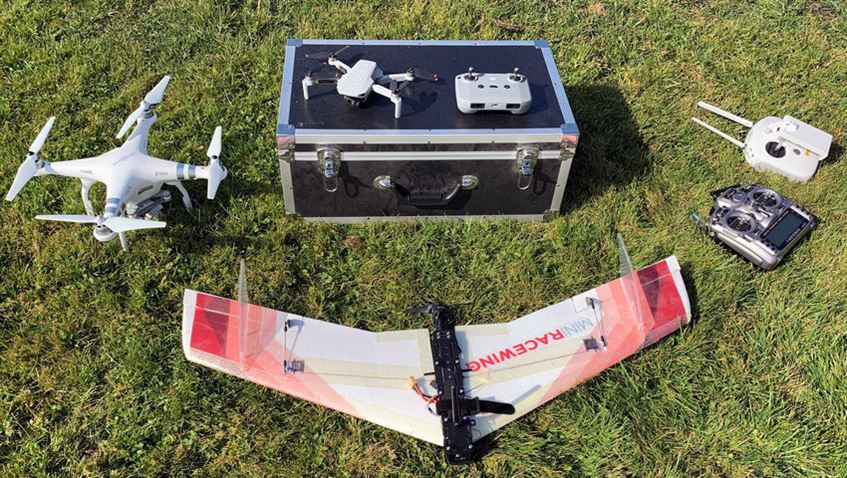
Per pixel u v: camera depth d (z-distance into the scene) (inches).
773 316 62.4
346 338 59.4
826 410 57.7
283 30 85.6
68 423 55.9
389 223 67.5
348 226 67.5
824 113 78.6
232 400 57.4
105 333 60.1
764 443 56.2
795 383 59.0
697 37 86.9
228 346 57.4
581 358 58.7
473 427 55.6
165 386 57.8
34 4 86.7
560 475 54.8
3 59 80.4
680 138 75.8
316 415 56.7
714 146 75.0
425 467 54.9
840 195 70.0
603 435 56.2
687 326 61.4
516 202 66.7
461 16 87.9
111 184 59.9
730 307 62.7
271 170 71.2
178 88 78.3
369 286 63.6
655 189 70.7
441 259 65.3
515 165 63.2
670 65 83.2
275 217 67.2
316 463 54.9
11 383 57.2
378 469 54.9
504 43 69.9
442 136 60.5
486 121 62.0
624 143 75.5
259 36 85.4
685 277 64.4
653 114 78.2
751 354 60.4
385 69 66.2
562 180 65.0
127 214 63.0
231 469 54.6
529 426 56.7
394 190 64.3
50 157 71.2
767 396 58.1
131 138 62.9
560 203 67.2
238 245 65.6
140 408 56.9
